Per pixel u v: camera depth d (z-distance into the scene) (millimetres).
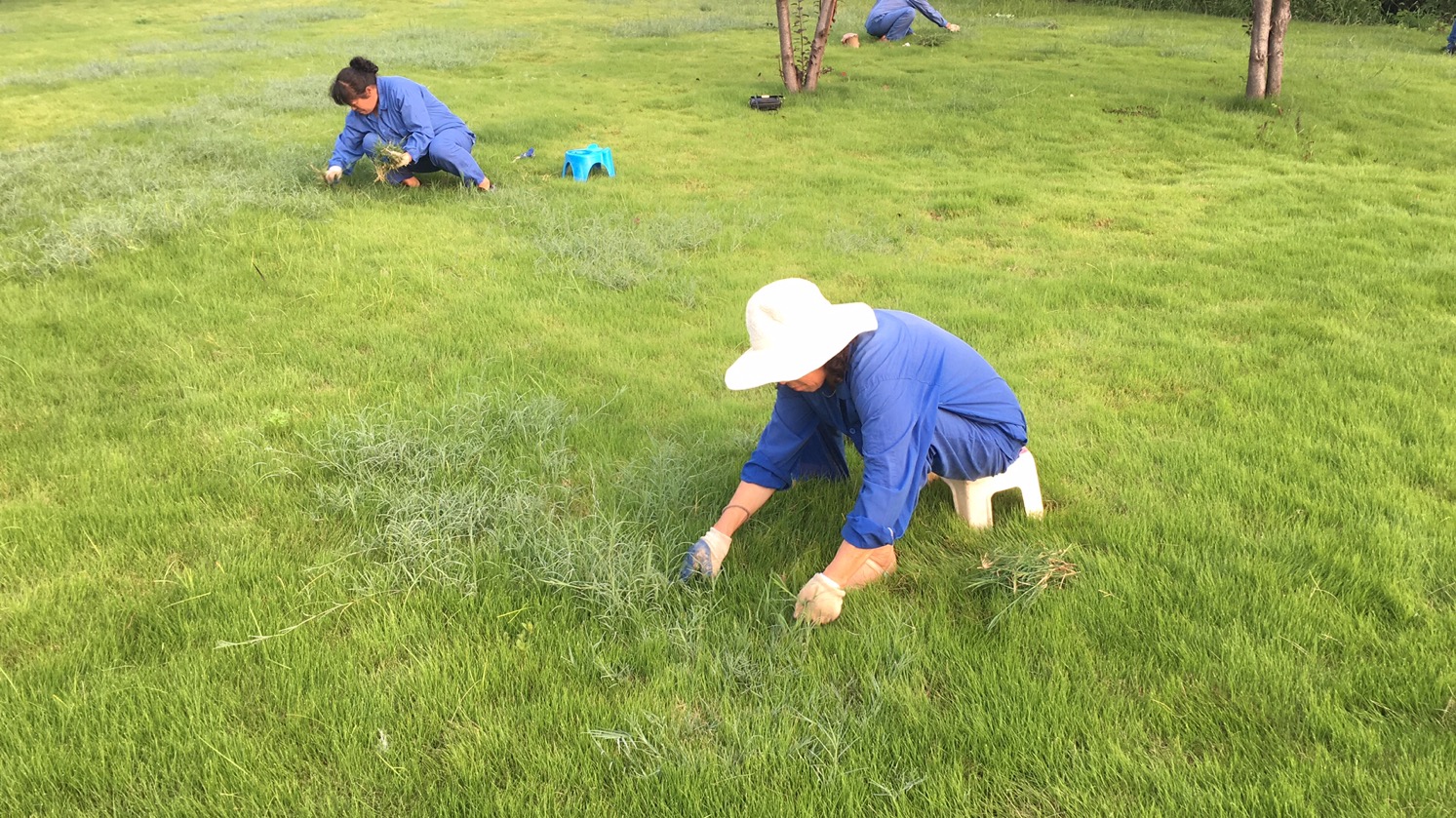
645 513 3176
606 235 6371
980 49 15227
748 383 2453
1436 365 4316
